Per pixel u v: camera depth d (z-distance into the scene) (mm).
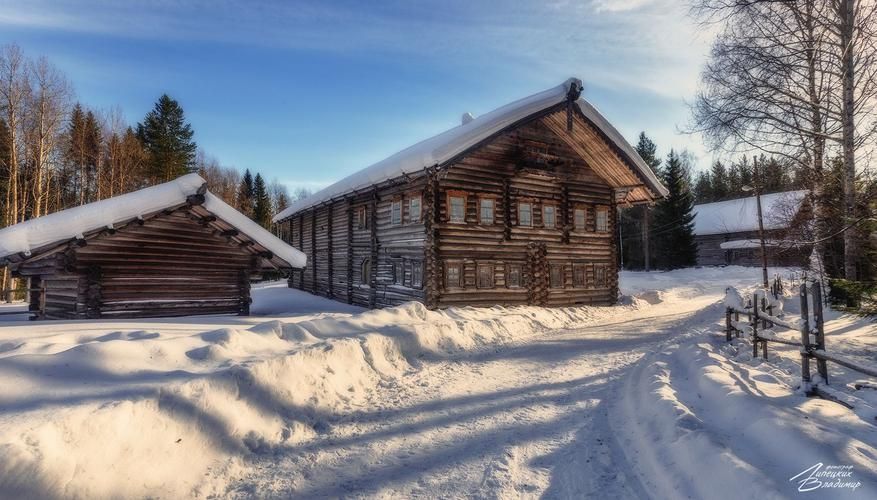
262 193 58500
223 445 4539
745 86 12508
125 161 37281
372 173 18031
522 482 3926
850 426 3992
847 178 10914
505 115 14352
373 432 5188
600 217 19359
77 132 36688
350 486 3986
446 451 4629
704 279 33844
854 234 11031
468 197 15609
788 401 4805
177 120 46719
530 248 16922
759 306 8367
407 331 8758
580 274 18453
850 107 10898
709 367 6176
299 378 5973
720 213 45750
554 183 17938
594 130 16422
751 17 12031
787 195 18938
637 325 13398
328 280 22406
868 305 9445
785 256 18531
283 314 14031
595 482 3854
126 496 3568
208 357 5730
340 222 21594
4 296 22016
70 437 3578
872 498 2621
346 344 7238
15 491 3043
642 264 45625
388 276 17125
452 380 7250
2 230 8922
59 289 10969
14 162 25250
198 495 3840
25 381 4242
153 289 10812
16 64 25281
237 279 12141
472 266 15500
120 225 10055
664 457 3926
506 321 12141
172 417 4414
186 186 10758
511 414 5633
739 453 3547
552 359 8719
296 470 4305
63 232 9188
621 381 6887
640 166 17125
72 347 5281
